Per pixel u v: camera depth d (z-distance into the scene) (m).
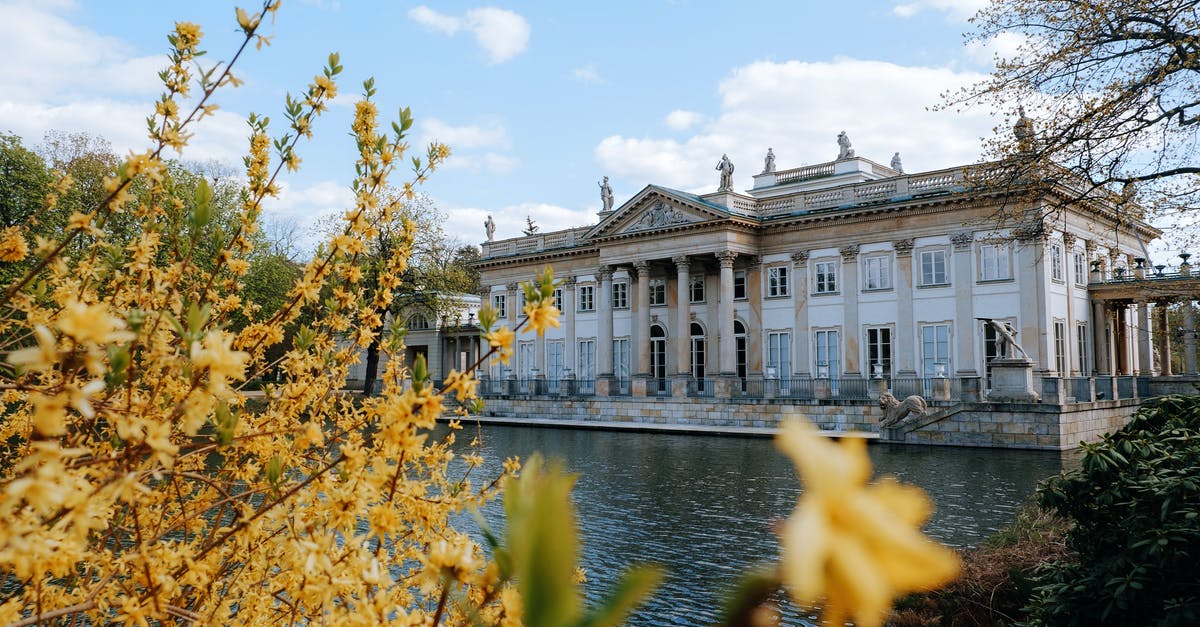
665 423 44.81
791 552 0.36
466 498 3.38
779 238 45.78
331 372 4.01
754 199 47.78
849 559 0.35
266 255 38.34
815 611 6.78
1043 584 8.37
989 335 38.12
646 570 0.52
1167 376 40.00
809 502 0.38
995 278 38.16
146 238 3.38
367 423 3.32
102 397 2.87
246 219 3.81
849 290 42.88
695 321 49.34
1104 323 41.81
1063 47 15.45
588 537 14.79
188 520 3.43
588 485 21.36
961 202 39.03
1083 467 7.13
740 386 44.59
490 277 59.81
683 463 26.33
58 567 2.06
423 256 52.03
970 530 14.45
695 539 14.61
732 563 12.80
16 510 2.14
